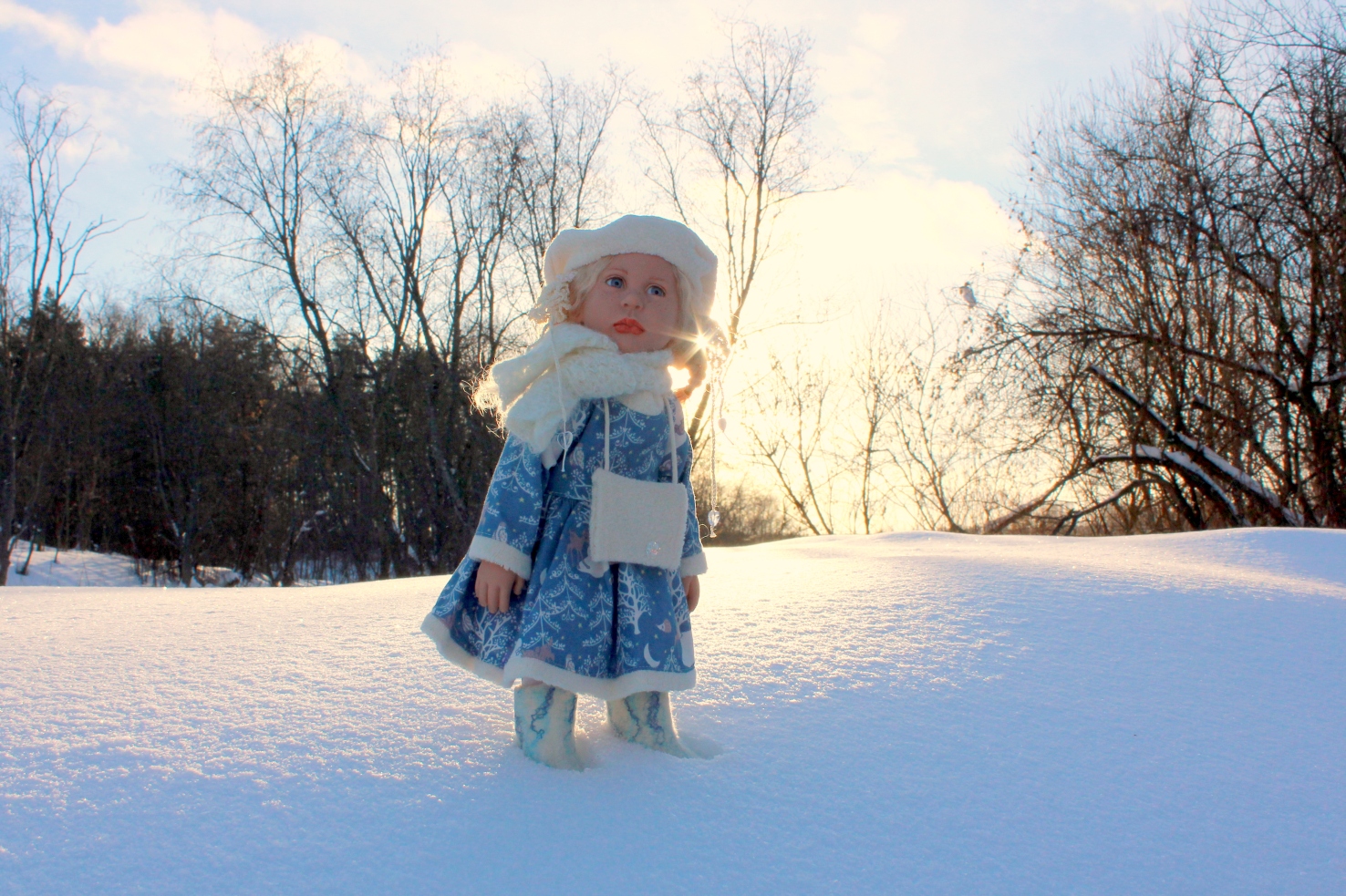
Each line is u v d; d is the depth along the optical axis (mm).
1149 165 13734
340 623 2758
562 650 1720
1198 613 2807
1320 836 1554
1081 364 13555
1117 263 13609
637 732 1820
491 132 17656
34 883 1227
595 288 1987
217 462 24531
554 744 1698
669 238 2004
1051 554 4668
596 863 1352
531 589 1806
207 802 1457
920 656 2336
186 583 24359
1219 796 1675
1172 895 1366
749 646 2410
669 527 1876
